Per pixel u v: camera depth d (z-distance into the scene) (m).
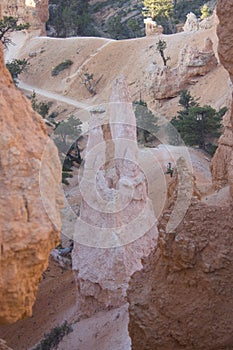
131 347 13.27
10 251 6.33
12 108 6.99
